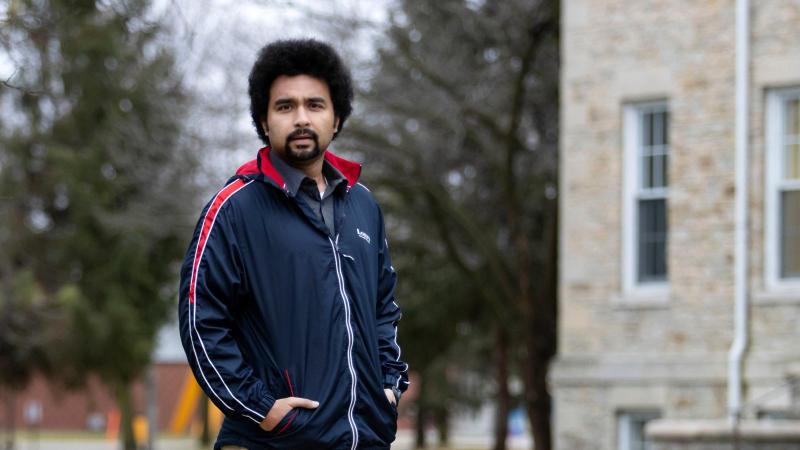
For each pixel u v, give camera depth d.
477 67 20.58
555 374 16.61
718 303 15.44
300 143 4.50
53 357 29.36
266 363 4.44
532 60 19.86
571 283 16.64
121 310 29.61
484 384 35.59
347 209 4.66
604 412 16.22
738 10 15.35
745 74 15.29
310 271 4.46
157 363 58.88
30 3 11.36
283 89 4.53
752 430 12.76
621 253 16.30
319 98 4.54
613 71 16.36
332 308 4.46
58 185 28.83
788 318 14.94
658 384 15.76
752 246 15.26
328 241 4.52
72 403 60.12
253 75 4.59
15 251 29.33
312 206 4.57
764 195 15.27
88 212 28.69
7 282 28.38
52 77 22.52
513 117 19.66
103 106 23.59
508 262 23.81
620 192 16.31
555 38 20.47
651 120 16.23
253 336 4.47
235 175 4.59
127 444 39.00
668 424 13.42
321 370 4.42
